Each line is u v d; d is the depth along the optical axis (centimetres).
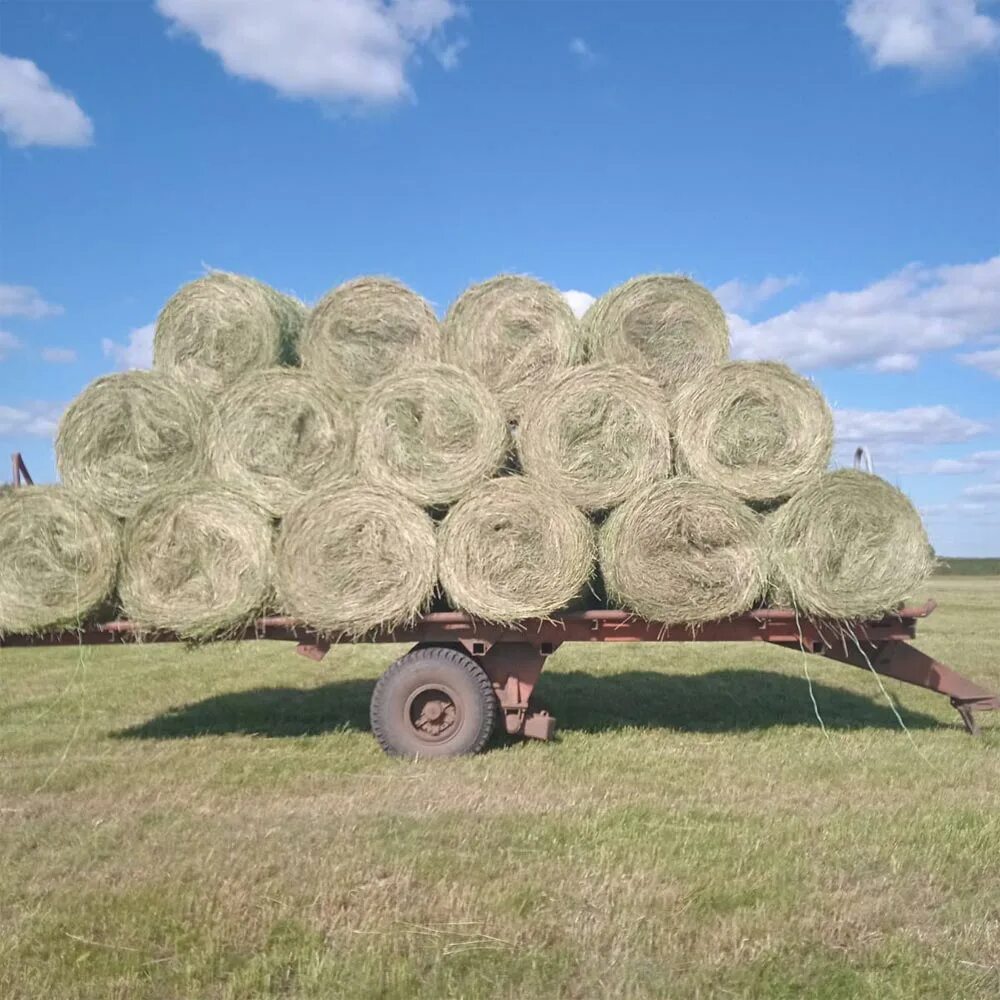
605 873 443
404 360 734
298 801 569
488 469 684
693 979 351
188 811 551
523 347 727
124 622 689
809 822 523
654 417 693
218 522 675
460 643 725
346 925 393
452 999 339
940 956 372
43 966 364
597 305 746
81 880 446
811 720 847
